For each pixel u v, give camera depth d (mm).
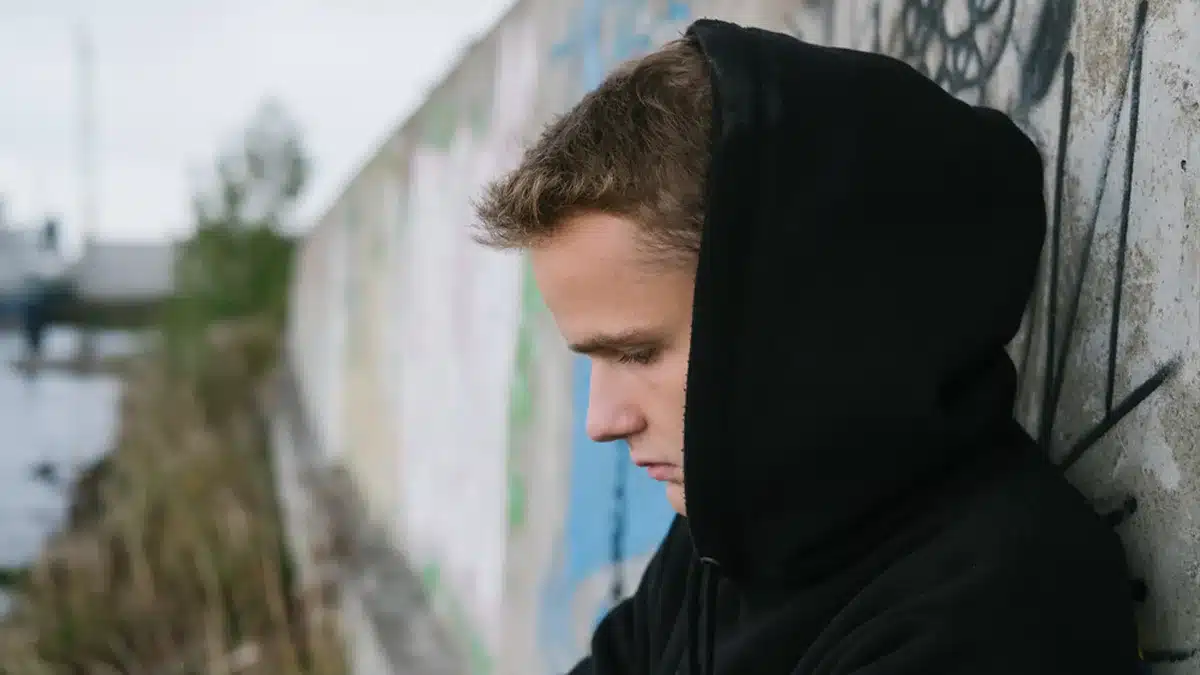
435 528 4055
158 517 6129
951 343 729
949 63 1147
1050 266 942
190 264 14945
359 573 4492
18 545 7582
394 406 5285
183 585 5070
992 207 766
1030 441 778
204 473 7078
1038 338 958
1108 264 854
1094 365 867
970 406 738
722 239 738
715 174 738
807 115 750
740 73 762
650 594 1061
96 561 5402
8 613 5430
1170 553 770
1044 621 662
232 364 12492
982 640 656
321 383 8648
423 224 4750
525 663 2674
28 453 11703
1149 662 790
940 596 679
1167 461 775
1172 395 771
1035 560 681
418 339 4746
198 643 4469
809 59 781
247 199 15586
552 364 2533
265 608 4566
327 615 4297
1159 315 789
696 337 747
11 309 31672
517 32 3111
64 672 4590
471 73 3801
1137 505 807
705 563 905
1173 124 781
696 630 924
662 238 773
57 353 24953
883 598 724
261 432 9844
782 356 740
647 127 784
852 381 731
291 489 6789
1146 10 818
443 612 3730
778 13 1605
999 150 789
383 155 6176
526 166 832
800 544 768
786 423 743
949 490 750
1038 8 979
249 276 15094
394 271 5547
